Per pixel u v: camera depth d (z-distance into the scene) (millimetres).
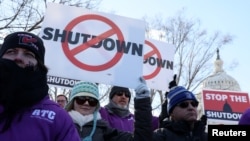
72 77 3580
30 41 1797
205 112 6449
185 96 3053
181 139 2957
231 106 6527
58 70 3582
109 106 4320
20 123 1612
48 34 3693
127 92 4328
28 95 1655
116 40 3805
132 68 3730
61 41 3693
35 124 1636
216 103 6527
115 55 3736
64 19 3777
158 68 4957
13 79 1661
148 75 4867
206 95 6566
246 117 2934
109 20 3861
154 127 4465
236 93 6602
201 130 3084
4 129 1575
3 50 1804
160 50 5039
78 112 3029
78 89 3119
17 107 1625
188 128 3027
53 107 1747
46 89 1783
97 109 3100
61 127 1711
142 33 3898
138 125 2627
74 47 3697
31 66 1730
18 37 1794
